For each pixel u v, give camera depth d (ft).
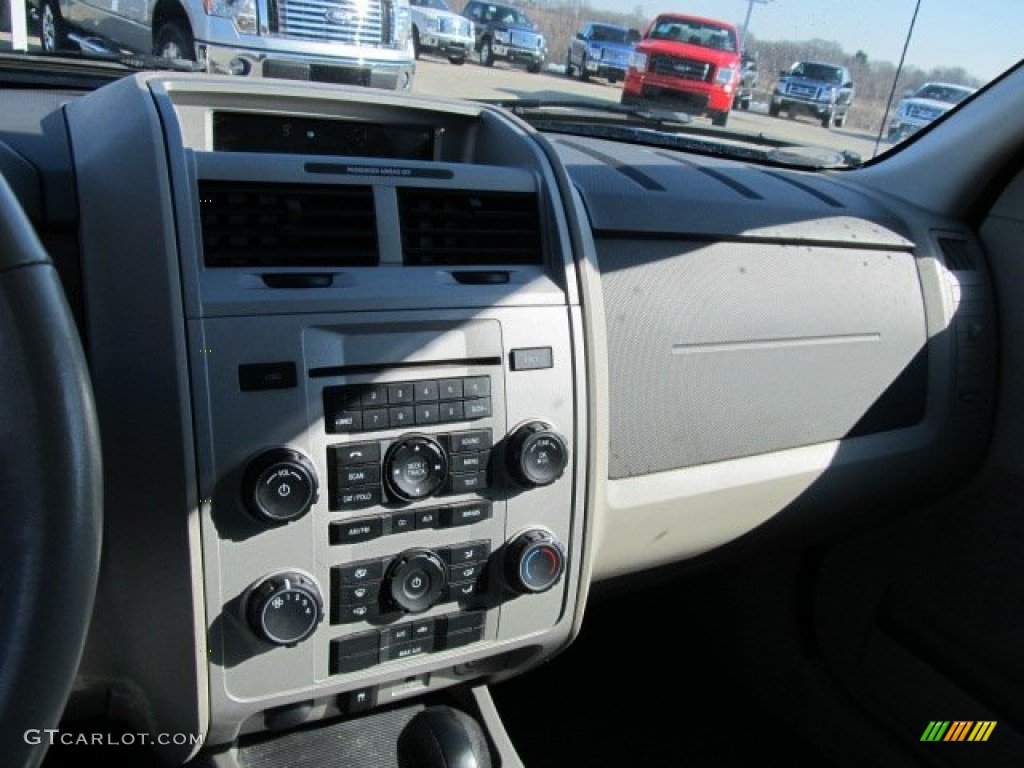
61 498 2.37
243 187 3.43
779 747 6.58
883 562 6.20
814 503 5.36
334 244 3.56
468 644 3.87
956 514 5.89
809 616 6.57
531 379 3.75
